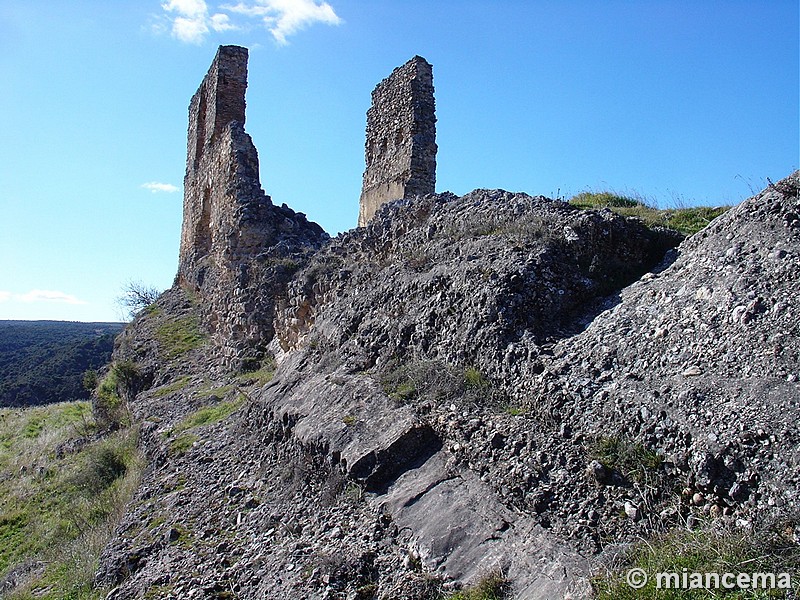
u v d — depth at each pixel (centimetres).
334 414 872
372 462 755
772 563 461
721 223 829
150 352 1988
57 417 2394
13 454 1970
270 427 1002
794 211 745
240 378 1464
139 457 1298
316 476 830
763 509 507
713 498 545
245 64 2367
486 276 880
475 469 688
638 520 561
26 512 1391
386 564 649
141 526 942
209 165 2369
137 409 1577
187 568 790
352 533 705
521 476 639
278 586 683
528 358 760
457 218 1114
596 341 744
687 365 647
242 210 1881
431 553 628
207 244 2489
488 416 730
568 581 528
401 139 1727
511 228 986
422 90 1692
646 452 597
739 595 448
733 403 579
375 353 972
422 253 1082
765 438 538
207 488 972
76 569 955
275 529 791
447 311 897
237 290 1703
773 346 611
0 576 1117
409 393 829
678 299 742
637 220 1022
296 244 1800
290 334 1412
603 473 597
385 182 1778
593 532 568
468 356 828
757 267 702
